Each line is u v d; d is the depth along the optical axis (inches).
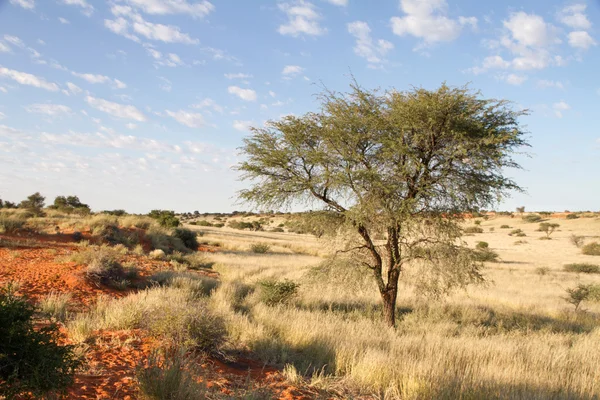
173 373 183.8
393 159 450.3
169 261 959.0
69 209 1664.6
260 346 302.8
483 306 695.1
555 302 813.9
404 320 545.0
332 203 491.8
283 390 213.8
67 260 631.8
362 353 284.0
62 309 376.5
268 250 1658.5
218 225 3750.0
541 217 5506.9
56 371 163.3
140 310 323.0
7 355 153.3
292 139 469.7
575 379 270.7
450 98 427.5
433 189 446.0
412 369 248.7
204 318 288.5
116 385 191.3
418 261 494.9
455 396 216.1
